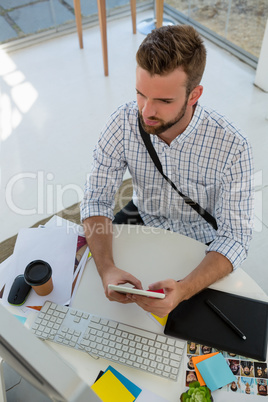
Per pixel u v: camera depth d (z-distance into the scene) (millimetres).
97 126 2836
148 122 1184
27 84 3178
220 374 1072
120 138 1398
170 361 1091
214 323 1159
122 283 1209
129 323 1179
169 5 3770
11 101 3039
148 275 1286
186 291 1174
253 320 1163
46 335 1152
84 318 1184
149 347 1115
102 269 1268
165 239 1377
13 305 1225
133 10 3459
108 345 1126
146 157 1418
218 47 3467
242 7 3039
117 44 3543
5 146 2715
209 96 3023
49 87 3148
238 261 1293
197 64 1095
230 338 1128
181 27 1096
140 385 1062
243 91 3051
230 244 1309
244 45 3230
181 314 1179
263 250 2145
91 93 3086
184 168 1392
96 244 1338
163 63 1051
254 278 2037
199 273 1229
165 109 1141
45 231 1409
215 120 1283
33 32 3508
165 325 1167
